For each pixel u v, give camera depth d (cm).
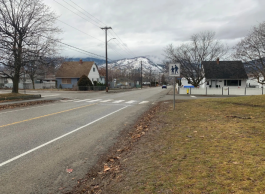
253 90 2659
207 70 3931
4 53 1928
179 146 497
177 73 1127
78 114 1152
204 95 2636
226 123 700
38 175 406
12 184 370
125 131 767
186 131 642
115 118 1034
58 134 717
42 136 690
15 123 898
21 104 1644
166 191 296
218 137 540
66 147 579
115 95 2789
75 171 424
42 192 344
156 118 948
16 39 1959
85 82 3912
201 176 328
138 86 8250
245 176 313
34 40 2077
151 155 457
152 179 338
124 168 404
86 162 472
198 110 1042
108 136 696
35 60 2050
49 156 509
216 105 1126
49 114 1148
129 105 1602
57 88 4634
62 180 386
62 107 1469
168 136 605
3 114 1158
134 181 341
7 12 1950
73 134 720
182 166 374
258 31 2498
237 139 505
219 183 301
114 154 520
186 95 2639
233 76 3828
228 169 343
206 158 400
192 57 3006
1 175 405
